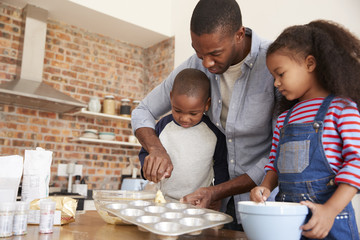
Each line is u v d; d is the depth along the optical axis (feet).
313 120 2.52
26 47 10.19
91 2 10.87
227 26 2.98
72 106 10.16
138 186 10.83
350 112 2.37
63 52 11.68
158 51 13.35
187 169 4.00
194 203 3.01
